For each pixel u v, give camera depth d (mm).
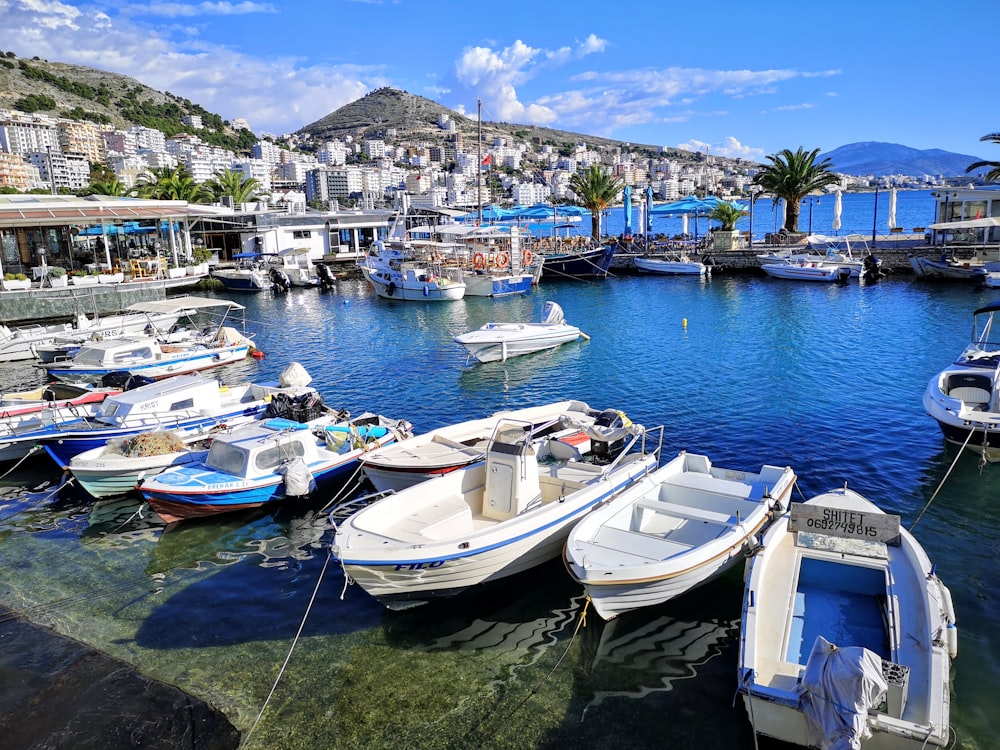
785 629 9656
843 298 45500
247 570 13938
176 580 13617
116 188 83188
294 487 16031
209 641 11539
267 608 12539
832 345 31812
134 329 37000
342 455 17391
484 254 56719
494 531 12086
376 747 9117
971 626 11234
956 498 15875
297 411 19531
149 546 15070
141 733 9406
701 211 77250
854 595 11055
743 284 54531
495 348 31203
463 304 50000
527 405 24219
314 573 13750
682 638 11336
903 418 21141
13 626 12086
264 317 46781
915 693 8305
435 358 32562
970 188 55844
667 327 38031
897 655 8891
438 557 11422
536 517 12672
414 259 57844
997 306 22328
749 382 25844
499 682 10383
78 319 35844
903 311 39812
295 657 11070
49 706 9945
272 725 9547
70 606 12742
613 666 10688
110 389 23750
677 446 19484
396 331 40156
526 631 11711
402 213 75250
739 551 12078
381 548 11359
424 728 9445
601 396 24875
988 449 17641
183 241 64875
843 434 19938
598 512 12453
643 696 9992
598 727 9383
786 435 20016
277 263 65125
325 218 74875
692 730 9289
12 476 19312
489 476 13938
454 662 10891
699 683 10250
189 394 20906
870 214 154000
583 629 11672
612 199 73750
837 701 7711
